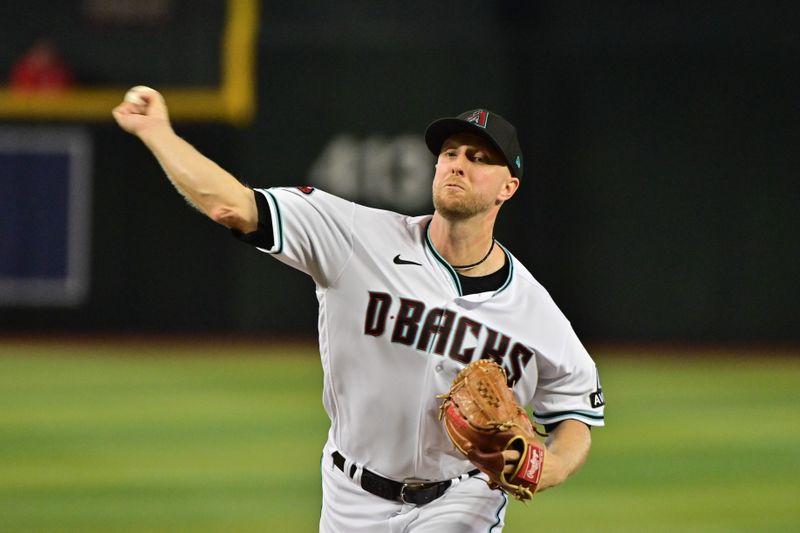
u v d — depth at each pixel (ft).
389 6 211.20
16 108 209.77
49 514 83.25
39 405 137.08
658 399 146.82
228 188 38.09
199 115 209.26
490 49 206.90
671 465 104.47
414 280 42.06
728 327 206.49
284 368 172.96
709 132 206.18
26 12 218.59
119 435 116.98
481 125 41.14
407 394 42.47
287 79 208.13
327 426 123.65
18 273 210.59
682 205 205.98
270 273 208.23
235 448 110.32
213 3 215.72
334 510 45.44
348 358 42.70
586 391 45.09
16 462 103.09
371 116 207.51
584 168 205.98
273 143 208.85
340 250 41.50
